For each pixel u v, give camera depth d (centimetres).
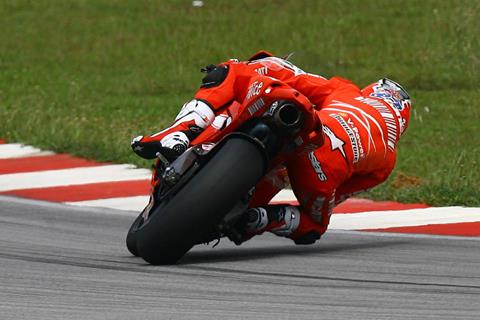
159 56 6644
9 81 5888
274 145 2150
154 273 2172
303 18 7519
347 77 5881
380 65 6200
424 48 6494
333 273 2205
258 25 7350
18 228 2752
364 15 7550
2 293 1983
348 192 2497
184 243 2186
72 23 7638
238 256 2395
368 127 2444
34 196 3225
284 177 2381
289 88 2150
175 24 7519
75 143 3922
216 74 2300
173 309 1858
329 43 6688
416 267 2286
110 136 4116
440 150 4075
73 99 5300
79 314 1814
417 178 3456
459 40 6366
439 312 1862
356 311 1861
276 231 2362
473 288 2075
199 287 2042
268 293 1995
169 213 2164
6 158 3809
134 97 5428
